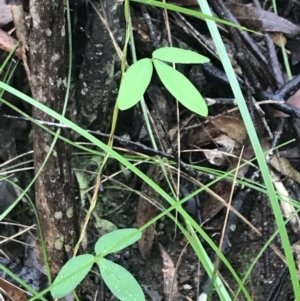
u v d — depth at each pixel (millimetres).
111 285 237
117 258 394
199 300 361
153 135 375
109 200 399
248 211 406
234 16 438
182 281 390
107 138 384
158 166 388
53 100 307
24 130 384
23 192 339
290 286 377
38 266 365
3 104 375
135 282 238
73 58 374
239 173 397
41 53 292
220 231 399
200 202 404
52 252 342
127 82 218
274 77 422
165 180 393
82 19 365
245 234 403
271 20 443
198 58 225
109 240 251
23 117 337
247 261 396
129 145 365
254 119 385
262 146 396
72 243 342
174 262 398
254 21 441
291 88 407
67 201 327
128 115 395
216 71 402
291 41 456
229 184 397
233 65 411
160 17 399
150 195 392
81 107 376
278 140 397
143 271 395
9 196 379
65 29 322
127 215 405
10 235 380
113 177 396
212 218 405
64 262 345
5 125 381
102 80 364
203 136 405
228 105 404
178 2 405
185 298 384
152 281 391
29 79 313
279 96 402
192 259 398
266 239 397
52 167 314
